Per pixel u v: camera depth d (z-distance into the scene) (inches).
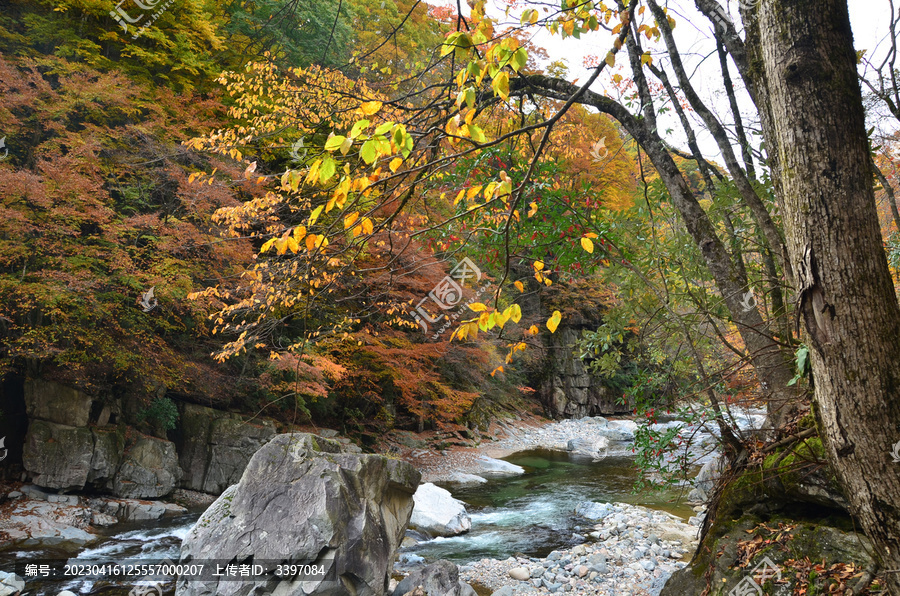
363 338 436.8
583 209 167.0
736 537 135.9
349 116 199.8
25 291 307.7
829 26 59.6
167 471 393.1
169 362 404.2
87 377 371.6
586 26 88.7
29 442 345.4
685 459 152.9
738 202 162.6
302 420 515.2
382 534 202.2
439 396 610.9
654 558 267.1
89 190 331.3
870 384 55.7
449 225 149.9
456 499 400.5
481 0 81.0
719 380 141.2
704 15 150.3
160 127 381.1
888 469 55.5
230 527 186.7
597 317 979.9
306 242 74.8
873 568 106.3
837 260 57.2
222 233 357.1
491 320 77.5
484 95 151.9
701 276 176.9
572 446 731.4
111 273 360.2
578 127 227.3
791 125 60.5
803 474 124.0
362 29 577.6
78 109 367.6
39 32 382.3
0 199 311.7
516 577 251.8
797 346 127.3
